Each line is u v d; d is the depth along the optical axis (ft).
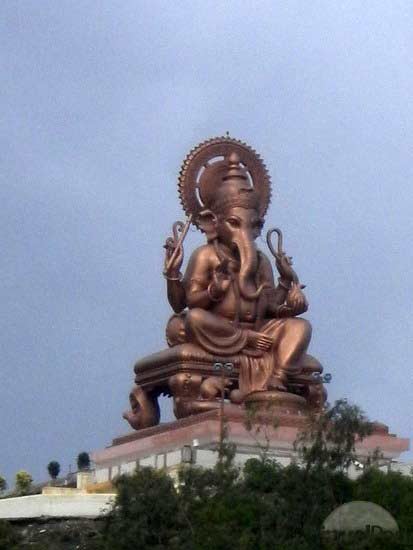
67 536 215.72
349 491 202.08
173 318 239.09
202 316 232.94
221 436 212.02
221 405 222.69
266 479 201.87
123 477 204.33
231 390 233.35
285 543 192.75
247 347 234.38
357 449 229.04
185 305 238.48
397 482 202.28
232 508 196.34
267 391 230.68
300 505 198.08
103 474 238.27
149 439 231.09
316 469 201.36
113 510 202.59
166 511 198.80
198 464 218.38
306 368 237.04
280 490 200.03
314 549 194.29
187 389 231.50
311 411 223.10
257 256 238.68
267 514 195.72
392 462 229.45
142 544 196.95
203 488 201.57
